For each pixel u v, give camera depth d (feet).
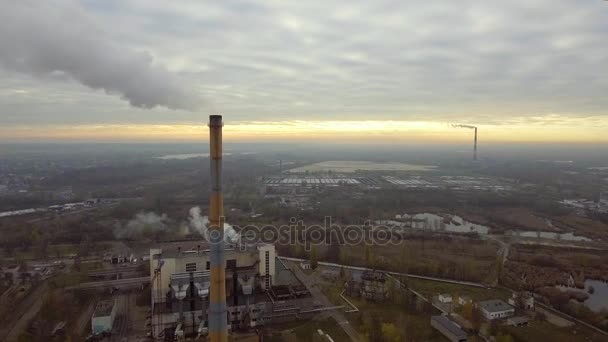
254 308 371.15
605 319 354.74
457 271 476.54
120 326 356.18
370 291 417.49
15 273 490.90
